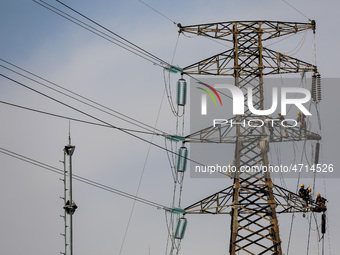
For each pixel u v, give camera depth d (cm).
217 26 5856
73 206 4481
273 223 5322
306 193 5562
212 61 5772
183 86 5647
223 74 5759
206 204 5509
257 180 5462
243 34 5812
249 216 5400
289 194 5541
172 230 5544
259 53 5750
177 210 5478
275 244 5281
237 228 5344
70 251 4453
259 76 5703
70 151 4525
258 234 5312
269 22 5838
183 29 5866
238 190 5425
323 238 5591
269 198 5441
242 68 5716
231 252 5309
